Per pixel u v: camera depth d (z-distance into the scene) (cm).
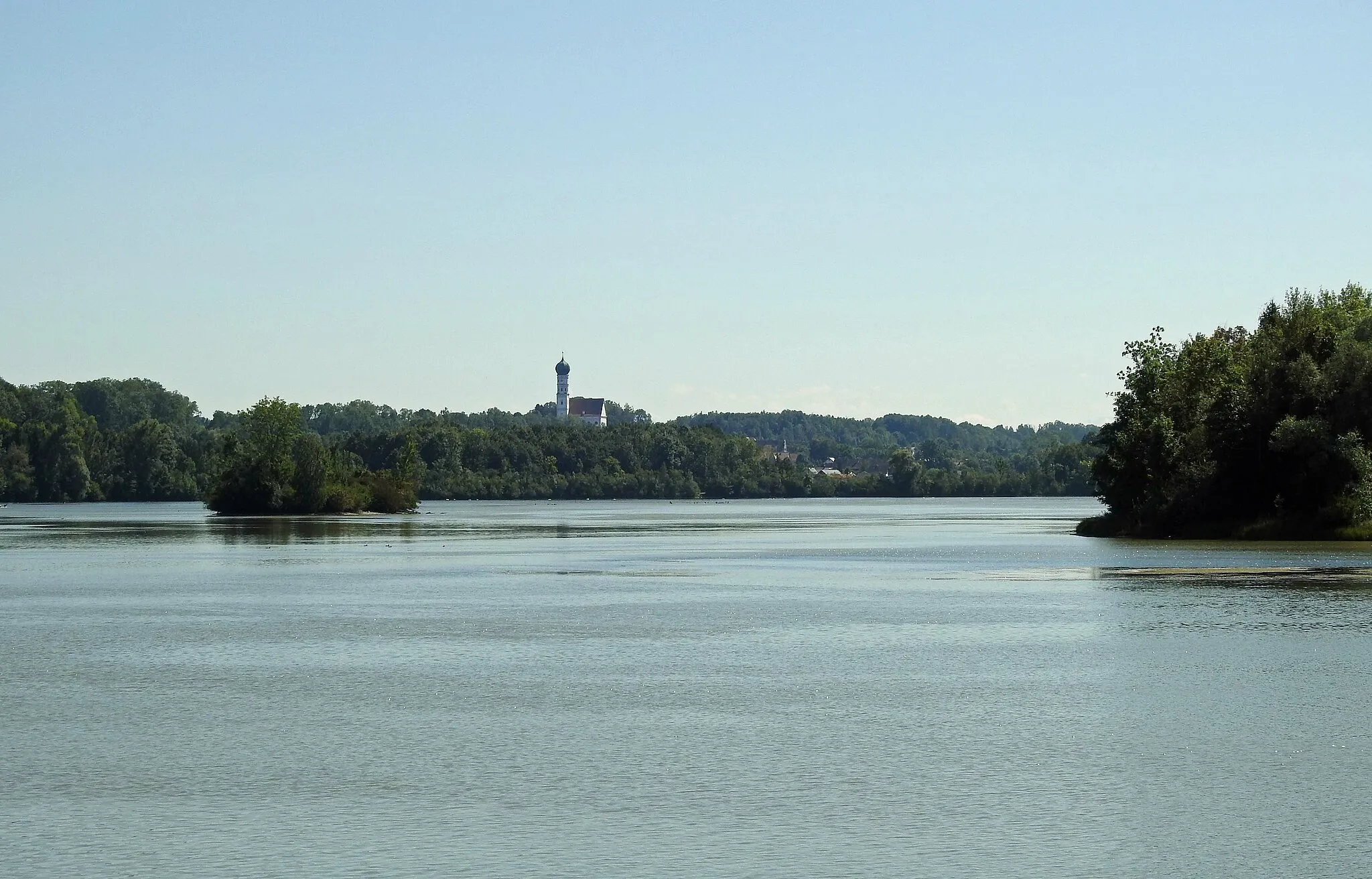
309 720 4488
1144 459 16175
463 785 3609
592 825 3225
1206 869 2902
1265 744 4053
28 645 6412
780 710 4638
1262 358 15362
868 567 11800
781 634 6762
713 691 5034
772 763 3847
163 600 8669
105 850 3050
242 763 3869
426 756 3944
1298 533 14638
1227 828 3184
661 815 3309
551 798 3475
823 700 4822
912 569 11375
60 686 5191
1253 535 14888
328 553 14225
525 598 8794
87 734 4272
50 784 3638
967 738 4169
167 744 4119
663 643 6412
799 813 3331
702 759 3900
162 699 4900
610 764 3847
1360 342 15100
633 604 8338
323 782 3650
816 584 9875
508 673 5478
